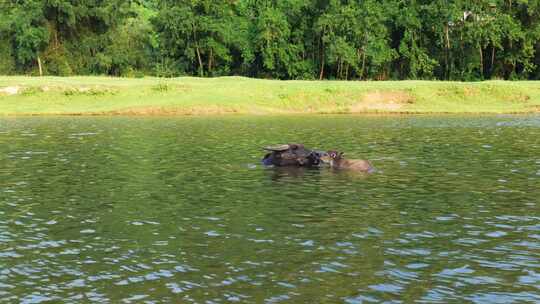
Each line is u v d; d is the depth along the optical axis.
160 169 15.52
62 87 44.53
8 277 7.32
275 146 16.22
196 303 6.50
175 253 8.20
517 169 15.47
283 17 71.69
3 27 71.31
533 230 9.34
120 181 13.73
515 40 68.75
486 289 6.88
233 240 8.81
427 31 71.31
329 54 67.62
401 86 46.47
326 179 14.03
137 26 79.38
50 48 74.44
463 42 69.38
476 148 20.27
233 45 75.19
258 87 45.72
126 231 9.34
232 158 17.66
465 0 69.44
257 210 10.73
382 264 7.73
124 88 45.19
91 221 9.96
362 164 15.52
